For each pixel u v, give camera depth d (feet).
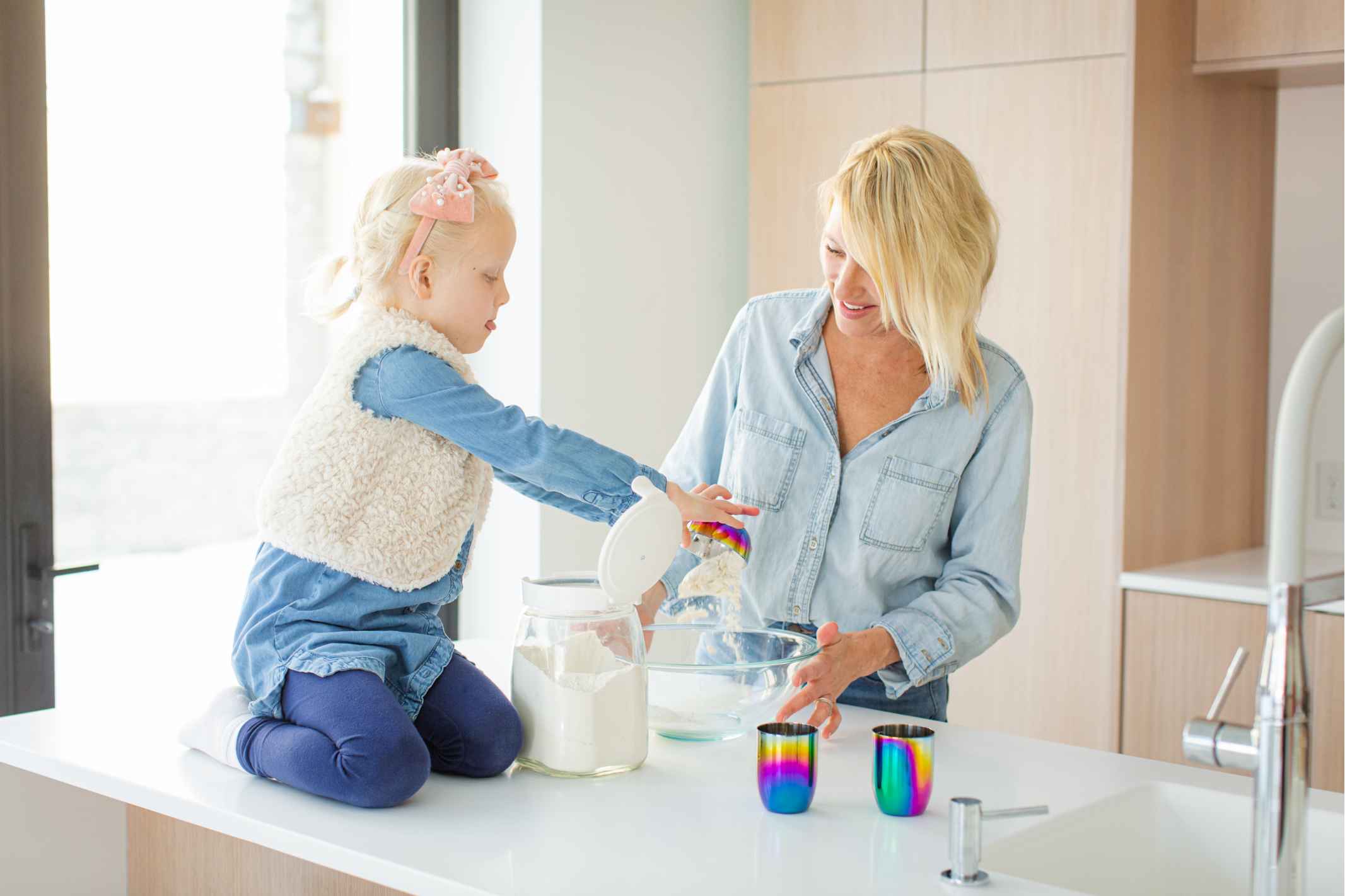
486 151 9.93
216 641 9.01
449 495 4.74
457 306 4.82
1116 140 8.93
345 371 4.62
